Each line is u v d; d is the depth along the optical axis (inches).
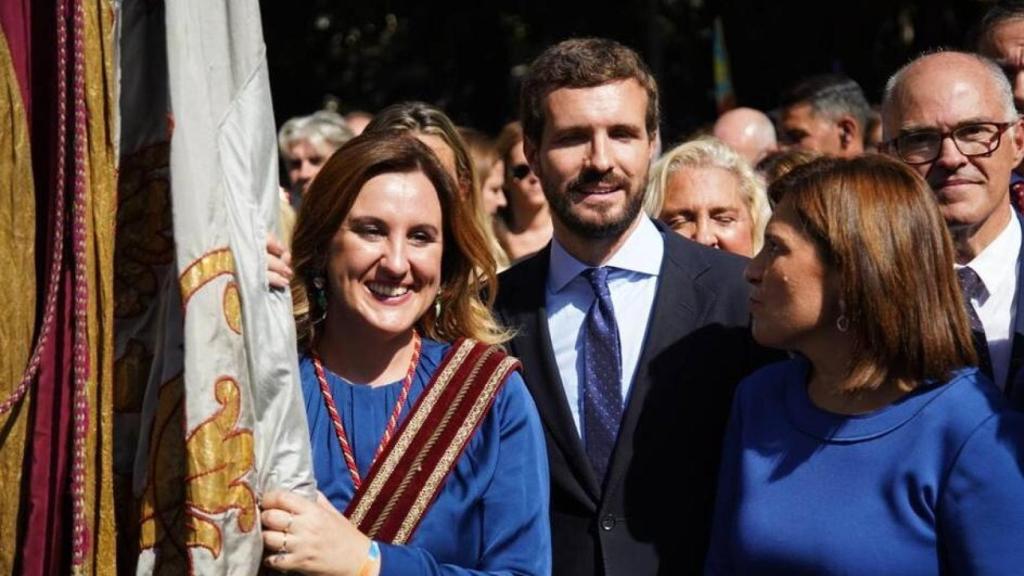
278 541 103.0
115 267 103.0
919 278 117.1
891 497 115.9
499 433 122.5
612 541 137.3
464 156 182.1
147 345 103.5
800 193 120.9
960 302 119.1
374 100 536.4
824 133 275.0
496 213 243.3
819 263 119.1
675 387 140.2
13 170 97.0
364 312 122.6
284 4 518.0
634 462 138.6
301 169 285.9
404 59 532.4
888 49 448.5
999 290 139.0
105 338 96.7
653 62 467.5
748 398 128.2
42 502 97.7
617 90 141.4
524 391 125.4
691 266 145.9
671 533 137.8
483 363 124.0
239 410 97.5
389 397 123.9
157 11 101.2
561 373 144.7
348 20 520.4
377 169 123.6
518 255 236.8
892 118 142.2
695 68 491.2
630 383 142.6
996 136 137.8
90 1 96.7
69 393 97.6
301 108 533.6
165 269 102.5
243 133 100.5
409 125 179.2
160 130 101.9
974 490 113.3
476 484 120.1
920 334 116.5
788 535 118.1
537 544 121.4
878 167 120.3
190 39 96.6
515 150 236.1
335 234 123.3
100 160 96.7
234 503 97.3
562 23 498.9
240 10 101.0
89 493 95.7
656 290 144.6
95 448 96.4
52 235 97.8
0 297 96.3
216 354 96.3
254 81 101.6
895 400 118.8
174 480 98.6
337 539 107.2
